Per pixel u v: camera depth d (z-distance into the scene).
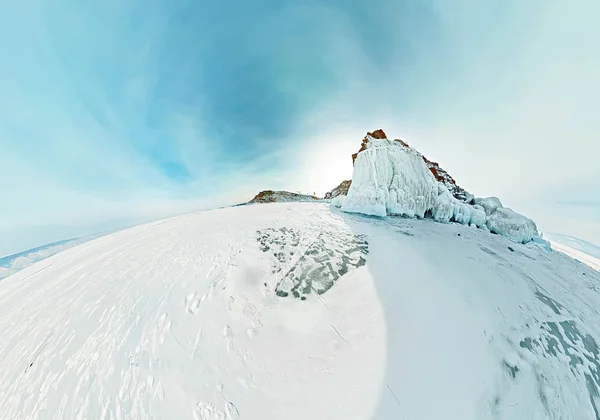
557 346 5.09
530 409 3.84
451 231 10.46
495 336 4.88
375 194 12.20
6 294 8.54
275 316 5.50
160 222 13.57
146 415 3.86
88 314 6.06
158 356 4.68
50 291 7.64
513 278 7.05
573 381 4.45
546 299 6.52
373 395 3.90
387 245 8.16
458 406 3.73
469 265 7.27
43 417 4.05
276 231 9.52
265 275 6.77
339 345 4.78
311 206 14.36
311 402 3.87
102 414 3.94
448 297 5.74
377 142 14.48
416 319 5.18
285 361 4.51
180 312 5.62
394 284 6.22
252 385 4.14
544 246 11.47
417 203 12.29
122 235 12.12
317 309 5.67
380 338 4.84
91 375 4.53
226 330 5.12
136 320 5.57
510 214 12.70
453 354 4.46
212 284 6.41
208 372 4.36
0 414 4.29
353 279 6.54
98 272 8.08
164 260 7.94
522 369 4.36
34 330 5.98
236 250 8.06
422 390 3.93
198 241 9.11
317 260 7.38
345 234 9.15
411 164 13.02
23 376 4.81
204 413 3.81
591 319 6.34
